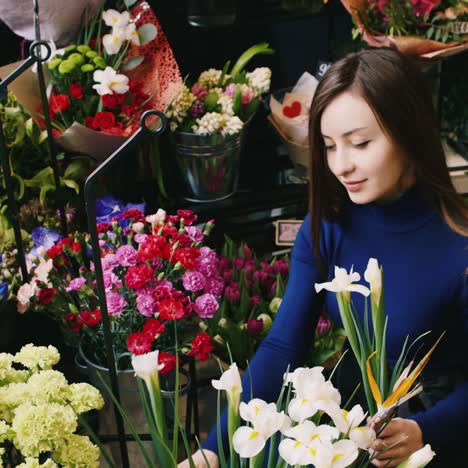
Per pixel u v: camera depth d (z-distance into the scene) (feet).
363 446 2.78
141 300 5.10
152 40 7.11
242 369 6.41
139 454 5.66
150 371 3.04
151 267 5.40
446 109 8.89
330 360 6.40
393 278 4.94
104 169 4.10
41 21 6.90
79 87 6.67
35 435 3.62
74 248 5.58
